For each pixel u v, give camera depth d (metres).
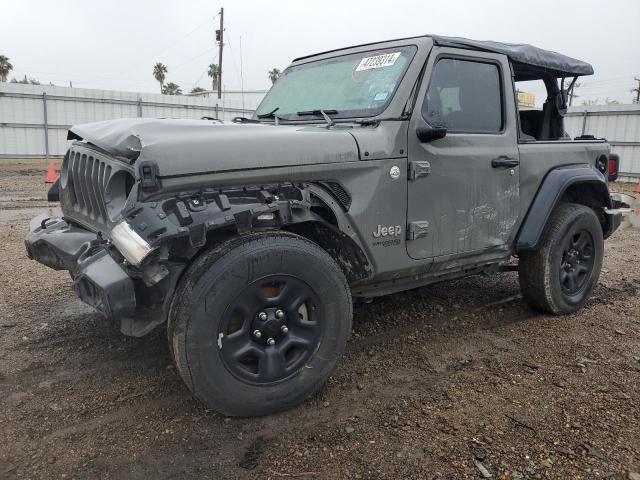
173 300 2.69
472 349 3.89
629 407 3.05
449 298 5.02
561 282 4.51
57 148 22.88
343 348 3.11
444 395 3.21
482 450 2.64
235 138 2.79
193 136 2.73
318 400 3.14
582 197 4.86
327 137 3.06
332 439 2.75
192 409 3.02
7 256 6.21
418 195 3.45
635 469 2.50
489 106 3.97
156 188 2.55
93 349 3.77
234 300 2.71
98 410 3.00
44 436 2.74
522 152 4.11
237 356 2.78
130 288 2.59
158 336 3.99
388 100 3.39
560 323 4.43
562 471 2.48
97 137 3.02
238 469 2.51
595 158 4.88
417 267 3.58
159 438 2.74
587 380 3.39
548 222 4.39
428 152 3.46
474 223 3.81
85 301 2.78
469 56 3.81
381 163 3.23
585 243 4.67
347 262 3.29
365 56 3.87
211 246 2.80
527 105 5.59
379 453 2.63
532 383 3.36
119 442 2.70
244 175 2.76
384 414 2.99
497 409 3.04
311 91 4.04
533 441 2.72
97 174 3.05
